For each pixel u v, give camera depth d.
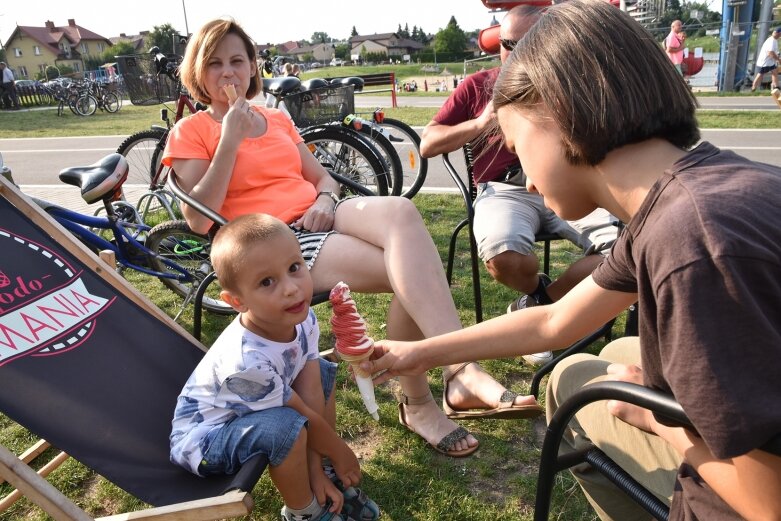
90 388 1.76
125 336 1.99
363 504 1.93
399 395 2.58
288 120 2.80
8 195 2.10
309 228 2.40
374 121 5.52
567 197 1.12
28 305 1.86
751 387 0.79
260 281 1.62
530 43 1.07
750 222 0.82
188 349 2.11
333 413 2.02
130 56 6.18
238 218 1.72
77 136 11.73
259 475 1.53
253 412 1.63
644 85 0.96
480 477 2.15
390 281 2.13
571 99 0.98
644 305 0.94
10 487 2.20
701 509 1.04
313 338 1.87
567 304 1.32
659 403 1.00
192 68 2.51
